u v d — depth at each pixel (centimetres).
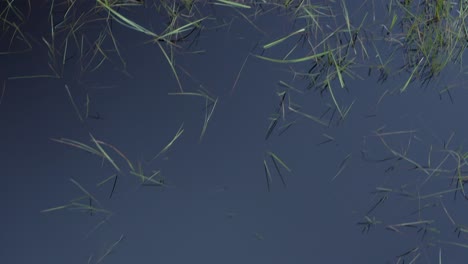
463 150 363
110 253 337
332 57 381
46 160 355
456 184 355
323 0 411
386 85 383
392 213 348
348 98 377
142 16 402
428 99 379
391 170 357
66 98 371
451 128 370
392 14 407
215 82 379
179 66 384
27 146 358
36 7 400
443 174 357
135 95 374
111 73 380
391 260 338
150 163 356
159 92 375
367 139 365
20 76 377
